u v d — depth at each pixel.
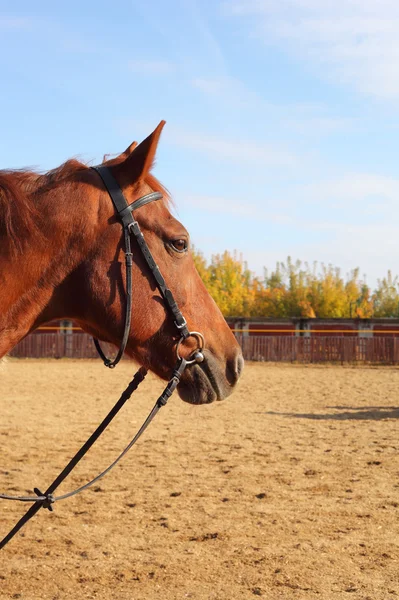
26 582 5.52
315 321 38.19
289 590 5.34
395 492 8.48
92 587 5.43
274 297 56.41
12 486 8.73
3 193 3.39
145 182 3.62
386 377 26.20
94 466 9.94
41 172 3.65
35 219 3.41
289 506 7.84
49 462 10.19
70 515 7.50
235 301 56.53
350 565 5.93
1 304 3.37
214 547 6.43
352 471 9.64
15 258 3.37
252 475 9.39
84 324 3.65
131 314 3.47
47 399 18.08
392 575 5.70
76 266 3.46
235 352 3.79
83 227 3.44
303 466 9.95
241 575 5.68
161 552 6.29
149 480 9.09
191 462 10.23
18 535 6.78
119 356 3.47
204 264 59.31
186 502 8.02
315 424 13.99
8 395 18.92
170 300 3.51
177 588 5.39
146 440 12.08
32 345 34.38
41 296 3.44
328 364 33.97
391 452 10.98
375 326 38.09
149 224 3.54
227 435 12.63
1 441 11.84
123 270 3.46
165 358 3.57
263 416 15.16
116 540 6.64
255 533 6.86
